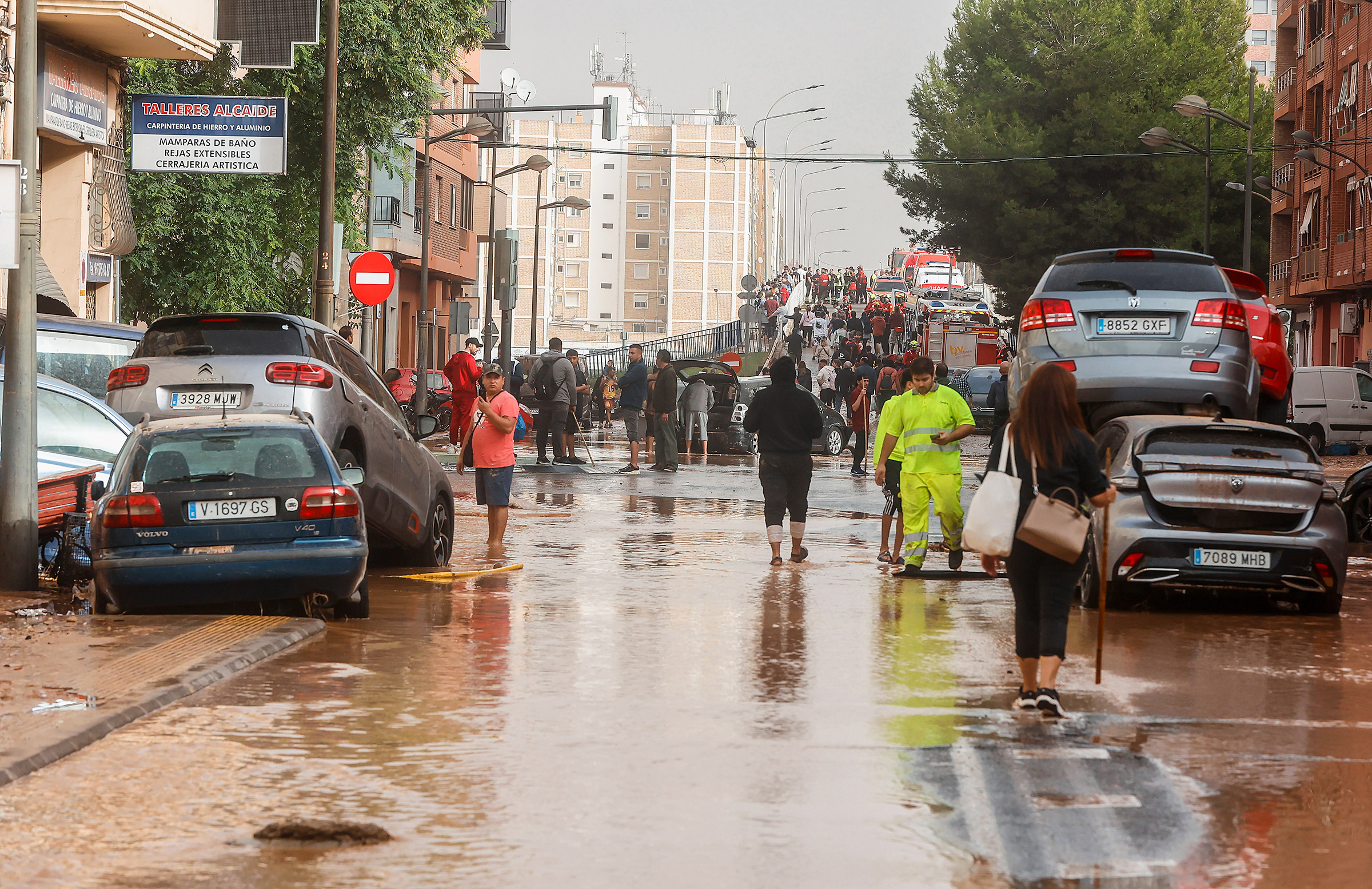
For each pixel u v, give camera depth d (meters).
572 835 10.88
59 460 24.55
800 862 10.27
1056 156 112.25
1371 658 19.19
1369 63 103.75
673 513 39.12
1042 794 12.08
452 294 126.25
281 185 57.03
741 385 68.19
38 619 20.16
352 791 11.98
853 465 57.03
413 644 19.12
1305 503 22.80
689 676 17.16
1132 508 22.84
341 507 20.25
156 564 19.69
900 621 21.66
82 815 11.27
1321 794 12.20
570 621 21.28
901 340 147.50
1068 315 25.66
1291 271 124.25
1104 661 18.62
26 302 23.05
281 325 24.97
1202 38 119.69
